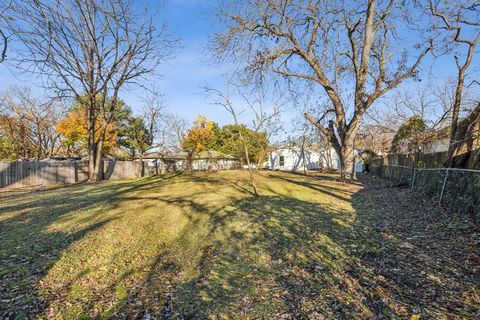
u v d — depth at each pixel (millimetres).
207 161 30828
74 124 29938
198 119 38188
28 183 17109
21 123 27391
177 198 9734
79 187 14500
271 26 14945
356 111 15352
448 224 5586
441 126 15750
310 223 6180
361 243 4754
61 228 6074
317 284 3381
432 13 10461
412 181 11688
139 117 34594
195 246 5066
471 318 2523
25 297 3227
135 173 25469
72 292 3404
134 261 4406
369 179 18750
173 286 3576
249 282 3561
